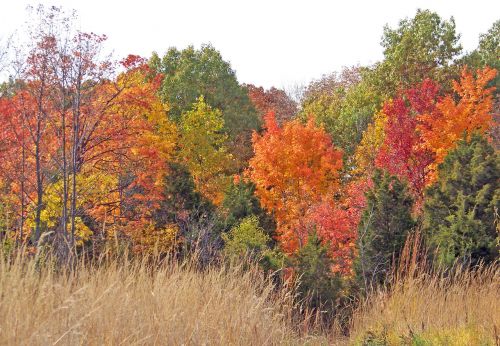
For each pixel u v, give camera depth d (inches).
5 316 186.5
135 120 1108.5
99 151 1067.9
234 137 2046.0
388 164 1261.1
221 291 297.6
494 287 340.2
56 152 1004.6
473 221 741.3
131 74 1115.9
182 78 2003.0
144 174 1079.6
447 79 1771.7
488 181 868.0
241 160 2025.1
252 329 281.4
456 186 888.9
